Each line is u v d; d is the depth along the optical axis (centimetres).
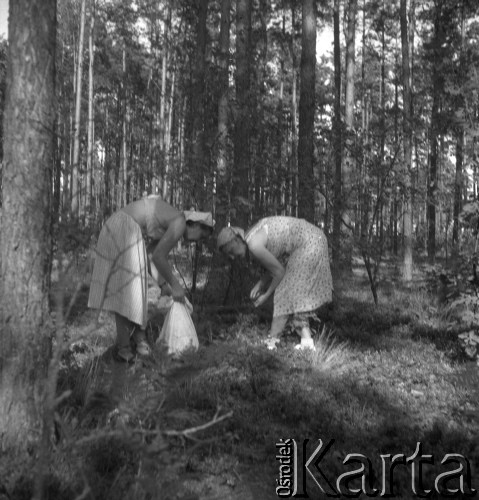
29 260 414
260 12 2819
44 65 420
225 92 1354
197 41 1808
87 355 671
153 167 1145
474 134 839
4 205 417
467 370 702
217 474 452
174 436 466
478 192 807
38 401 413
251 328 866
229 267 1080
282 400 592
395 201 1407
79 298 969
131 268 654
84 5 2527
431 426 560
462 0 2020
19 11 416
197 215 740
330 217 1355
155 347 407
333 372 697
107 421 422
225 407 550
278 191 1298
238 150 1215
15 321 410
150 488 353
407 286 1525
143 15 2922
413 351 805
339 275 1591
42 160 418
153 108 2909
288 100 3631
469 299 729
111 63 3102
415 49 2828
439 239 2509
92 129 1758
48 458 375
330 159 1314
